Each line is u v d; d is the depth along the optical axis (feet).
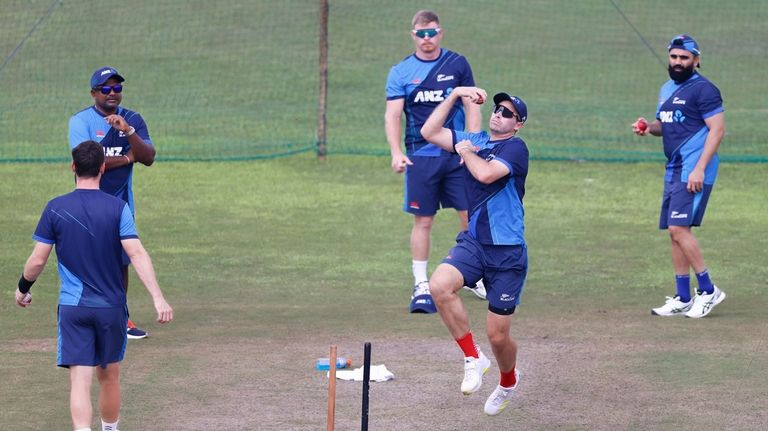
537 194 207.82
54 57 318.45
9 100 279.69
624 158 234.58
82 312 86.12
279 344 122.72
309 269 160.15
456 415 99.35
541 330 128.26
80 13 355.97
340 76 313.73
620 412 99.14
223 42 340.59
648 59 333.21
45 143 243.81
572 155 235.81
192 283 152.66
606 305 140.56
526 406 101.50
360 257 167.12
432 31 137.69
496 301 96.73
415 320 134.10
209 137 252.21
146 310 139.13
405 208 141.59
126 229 87.30
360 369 112.37
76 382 85.35
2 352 118.52
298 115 272.72
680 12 378.32
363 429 81.82
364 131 258.78
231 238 177.47
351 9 377.30
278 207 198.29
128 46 331.57
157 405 101.40
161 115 272.51
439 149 138.62
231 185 213.05
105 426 90.43
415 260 140.77
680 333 126.11
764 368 111.55
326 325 131.54
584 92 299.79
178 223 186.60
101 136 119.65
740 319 132.26
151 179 216.33
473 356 96.78
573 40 350.23
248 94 294.25
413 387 107.45
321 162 230.27
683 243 132.77
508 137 98.53
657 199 205.05
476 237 97.76
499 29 360.28
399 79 139.44
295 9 373.81
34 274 87.25
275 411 99.81
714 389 104.99
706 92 130.93
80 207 86.58
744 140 249.75
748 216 192.34
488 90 300.81
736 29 360.28
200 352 119.44
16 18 347.97
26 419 97.04
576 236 179.32
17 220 185.78
